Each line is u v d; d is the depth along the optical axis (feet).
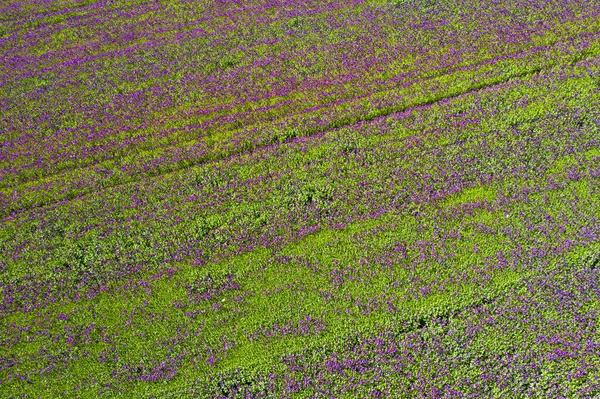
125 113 68.54
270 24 82.17
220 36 81.10
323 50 74.59
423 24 76.64
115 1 95.96
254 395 40.16
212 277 48.32
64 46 84.79
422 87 65.31
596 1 75.46
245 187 56.03
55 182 60.13
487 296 43.73
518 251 46.32
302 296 45.73
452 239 48.24
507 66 66.44
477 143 56.49
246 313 45.14
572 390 37.83
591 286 43.16
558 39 69.72
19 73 79.46
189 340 43.83
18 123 69.46
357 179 55.01
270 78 71.00
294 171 56.85
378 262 47.32
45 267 51.08
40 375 42.68
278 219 52.34
